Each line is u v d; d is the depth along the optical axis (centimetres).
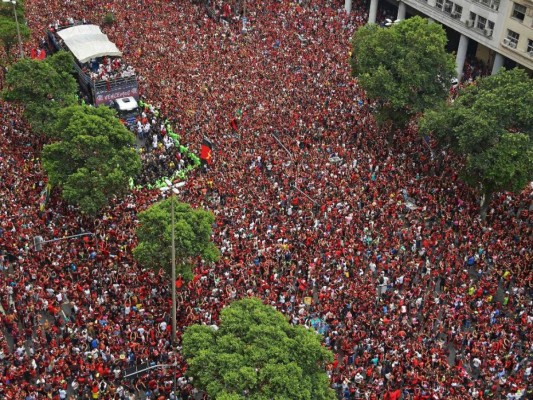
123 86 8594
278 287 5647
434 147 7775
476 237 6359
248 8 11038
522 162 6288
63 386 4722
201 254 5372
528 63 8831
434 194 6950
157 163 7431
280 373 3962
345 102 8612
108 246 6025
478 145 6469
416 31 7650
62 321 5309
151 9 10919
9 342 5269
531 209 6950
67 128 6412
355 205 6656
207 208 6525
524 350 5241
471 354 5206
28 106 7319
